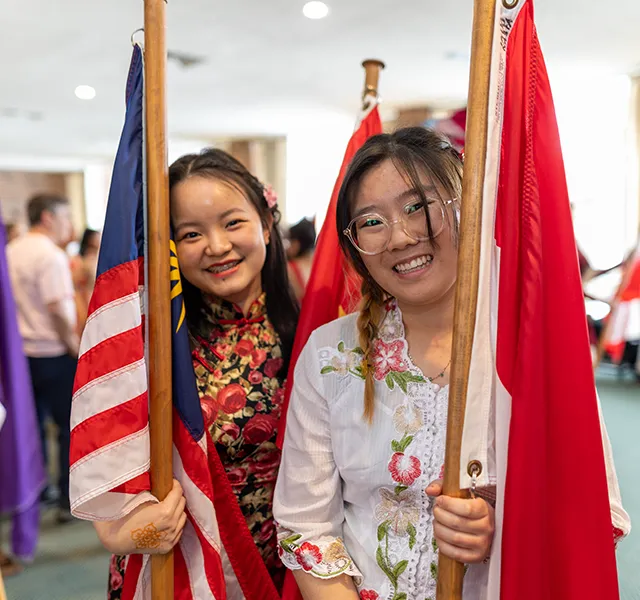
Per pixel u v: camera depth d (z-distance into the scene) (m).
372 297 0.93
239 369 1.12
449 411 0.77
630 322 4.80
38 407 2.75
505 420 0.77
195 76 5.00
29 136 7.48
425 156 0.82
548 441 0.76
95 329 0.91
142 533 0.91
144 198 0.91
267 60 4.59
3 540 2.53
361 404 0.89
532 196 0.77
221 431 1.07
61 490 2.72
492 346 0.79
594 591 0.75
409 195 0.81
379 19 3.79
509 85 0.78
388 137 0.86
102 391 0.90
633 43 4.18
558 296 0.76
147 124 0.89
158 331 0.92
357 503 0.91
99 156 9.09
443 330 0.88
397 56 4.50
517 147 0.78
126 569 1.01
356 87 5.32
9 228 4.44
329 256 1.16
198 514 0.98
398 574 0.85
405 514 0.85
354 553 0.90
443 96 5.64
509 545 0.74
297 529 0.90
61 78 5.01
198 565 1.00
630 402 4.39
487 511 0.78
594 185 5.70
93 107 6.01
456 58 4.53
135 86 0.92
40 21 3.77
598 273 3.74
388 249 0.82
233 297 1.13
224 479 1.04
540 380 0.76
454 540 0.76
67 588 2.19
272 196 1.16
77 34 3.99
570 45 4.25
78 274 3.69
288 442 0.95
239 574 1.05
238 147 7.75
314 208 7.61
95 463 0.89
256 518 1.11
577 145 5.78
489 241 0.76
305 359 0.96
